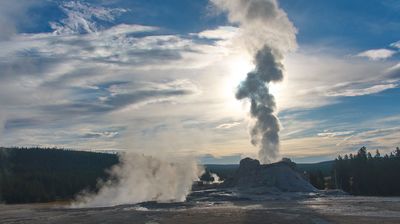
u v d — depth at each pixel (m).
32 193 123.38
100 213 67.56
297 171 116.88
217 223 53.25
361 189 129.12
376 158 147.50
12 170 168.88
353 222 52.06
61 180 141.62
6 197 120.75
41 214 69.56
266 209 67.69
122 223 55.38
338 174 137.62
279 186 103.38
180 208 72.06
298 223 52.38
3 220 62.41
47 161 196.75
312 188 104.56
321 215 59.03
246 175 110.06
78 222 57.53
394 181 124.56
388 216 57.34
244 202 81.50
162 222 55.06
